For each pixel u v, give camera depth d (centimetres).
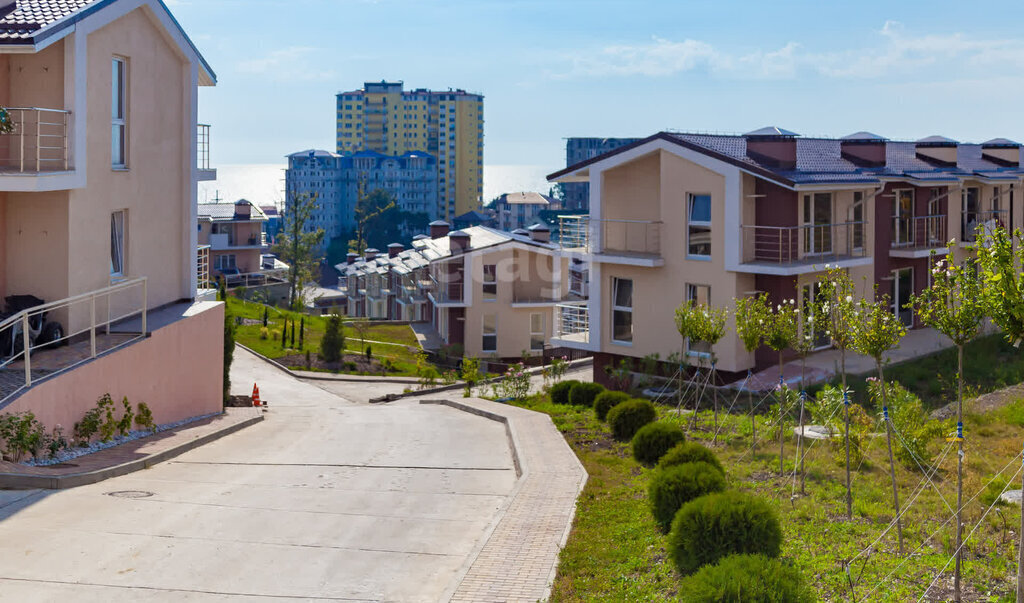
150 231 1822
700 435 1509
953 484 1144
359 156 16638
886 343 995
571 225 2597
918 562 848
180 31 1884
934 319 834
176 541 879
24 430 1109
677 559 823
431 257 4294
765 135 2288
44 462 1163
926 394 1872
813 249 2356
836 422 1390
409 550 894
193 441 1452
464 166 18312
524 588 789
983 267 680
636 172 2514
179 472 1223
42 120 1483
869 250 2555
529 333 4269
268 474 1235
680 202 2353
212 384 1905
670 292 2400
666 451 1294
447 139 18212
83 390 1320
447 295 4216
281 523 965
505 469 1320
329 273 15250
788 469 1230
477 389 2812
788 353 2306
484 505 1088
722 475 993
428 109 18262
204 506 1019
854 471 1221
